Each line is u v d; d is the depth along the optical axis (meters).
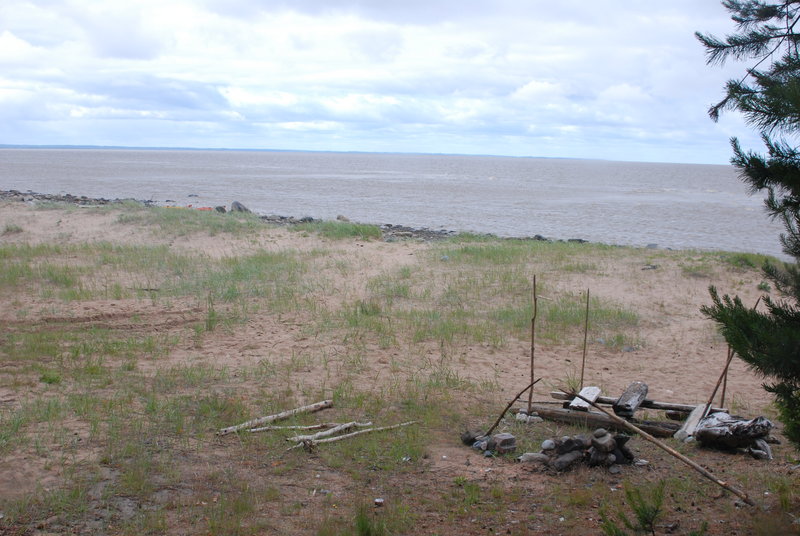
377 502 5.28
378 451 6.34
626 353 10.56
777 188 4.74
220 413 7.05
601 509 5.26
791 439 5.17
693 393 8.88
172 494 5.16
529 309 12.25
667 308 12.55
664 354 10.58
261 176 85.50
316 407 7.35
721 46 5.34
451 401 7.94
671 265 14.98
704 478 6.04
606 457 6.19
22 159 153.25
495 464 6.25
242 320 11.27
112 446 5.90
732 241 30.30
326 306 12.43
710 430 6.72
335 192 57.06
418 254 16.77
